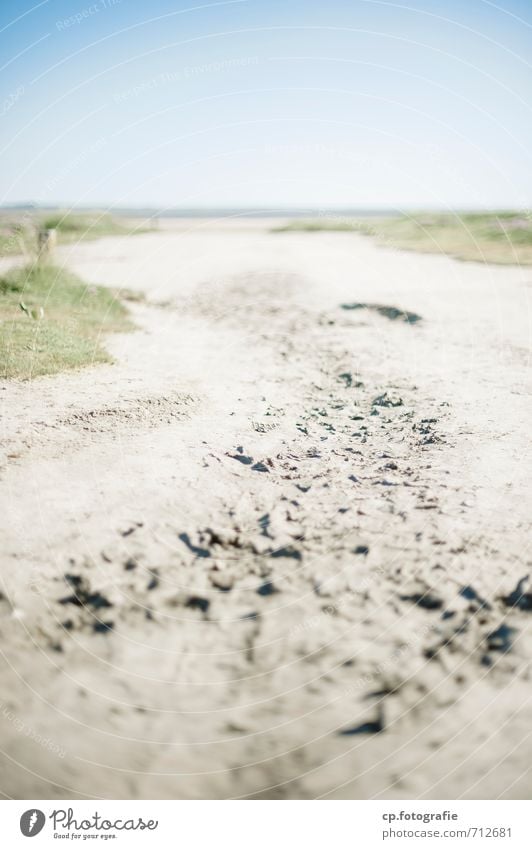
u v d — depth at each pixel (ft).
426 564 10.10
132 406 15.72
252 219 139.13
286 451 13.93
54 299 25.59
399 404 17.35
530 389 18.29
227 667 8.89
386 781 7.94
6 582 9.35
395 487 12.18
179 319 27.61
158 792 7.83
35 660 8.80
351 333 25.84
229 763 8.07
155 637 9.15
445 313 29.19
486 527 10.82
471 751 8.19
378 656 9.03
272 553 10.32
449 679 8.88
